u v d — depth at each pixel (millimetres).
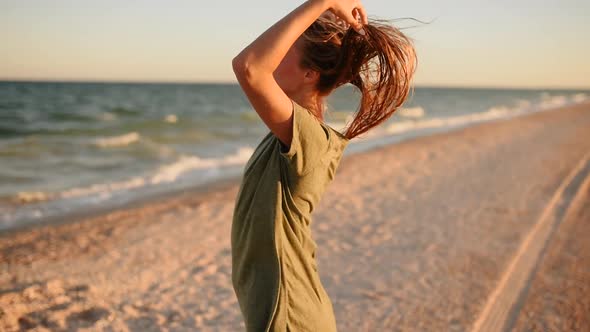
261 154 1484
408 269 5312
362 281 5000
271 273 1465
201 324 4125
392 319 4191
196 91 106375
